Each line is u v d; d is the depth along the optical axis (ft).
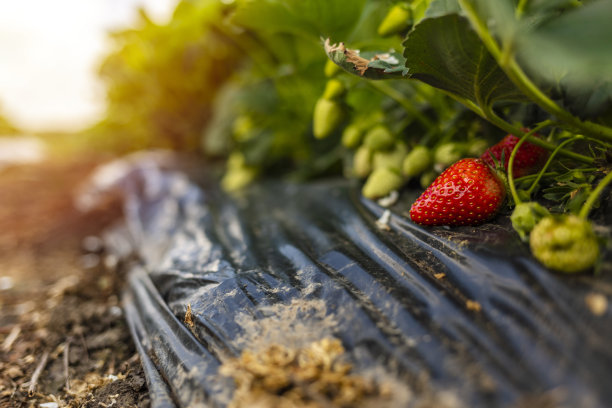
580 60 0.61
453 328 0.69
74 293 1.24
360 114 1.37
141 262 1.33
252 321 0.79
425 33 0.74
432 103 1.17
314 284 0.85
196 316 0.84
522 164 0.87
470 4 0.67
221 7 1.37
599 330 0.61
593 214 0.74
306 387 0.65
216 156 2.29
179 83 2.29
